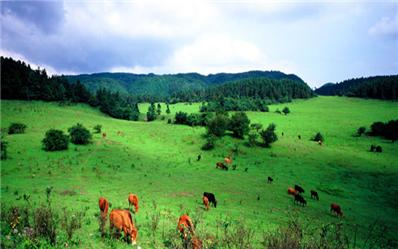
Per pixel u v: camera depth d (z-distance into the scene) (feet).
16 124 214.28
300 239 34.53
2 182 100.63
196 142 227.61
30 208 57.82
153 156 181.78
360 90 617.62
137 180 118.52
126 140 222.89
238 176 144.36
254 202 96.53
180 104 652.07
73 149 173.58
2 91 362.12
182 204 81.05
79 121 290.35
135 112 434.71
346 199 122.83
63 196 79.56
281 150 213.05
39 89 393.91
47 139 166.50
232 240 42.09
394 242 67.56
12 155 150.61
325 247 32.68
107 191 93.91
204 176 138.62
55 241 36.42
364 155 211.82
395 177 158.51
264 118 382.22
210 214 72.02
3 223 43.01
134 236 41.04
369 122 342.23
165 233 47.73
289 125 332.39
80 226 46.60
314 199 116.16
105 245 38.99
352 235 68.49
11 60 472.03
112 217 42.50
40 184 99.60
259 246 43.96
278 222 71.00
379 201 123.24
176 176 134.00
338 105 518.78
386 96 541.75
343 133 290.56
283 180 143.33
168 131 268.82
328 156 203.31
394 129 259.80
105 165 146.30
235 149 204.74
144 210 68.03
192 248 36.40
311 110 464.24
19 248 32.86
